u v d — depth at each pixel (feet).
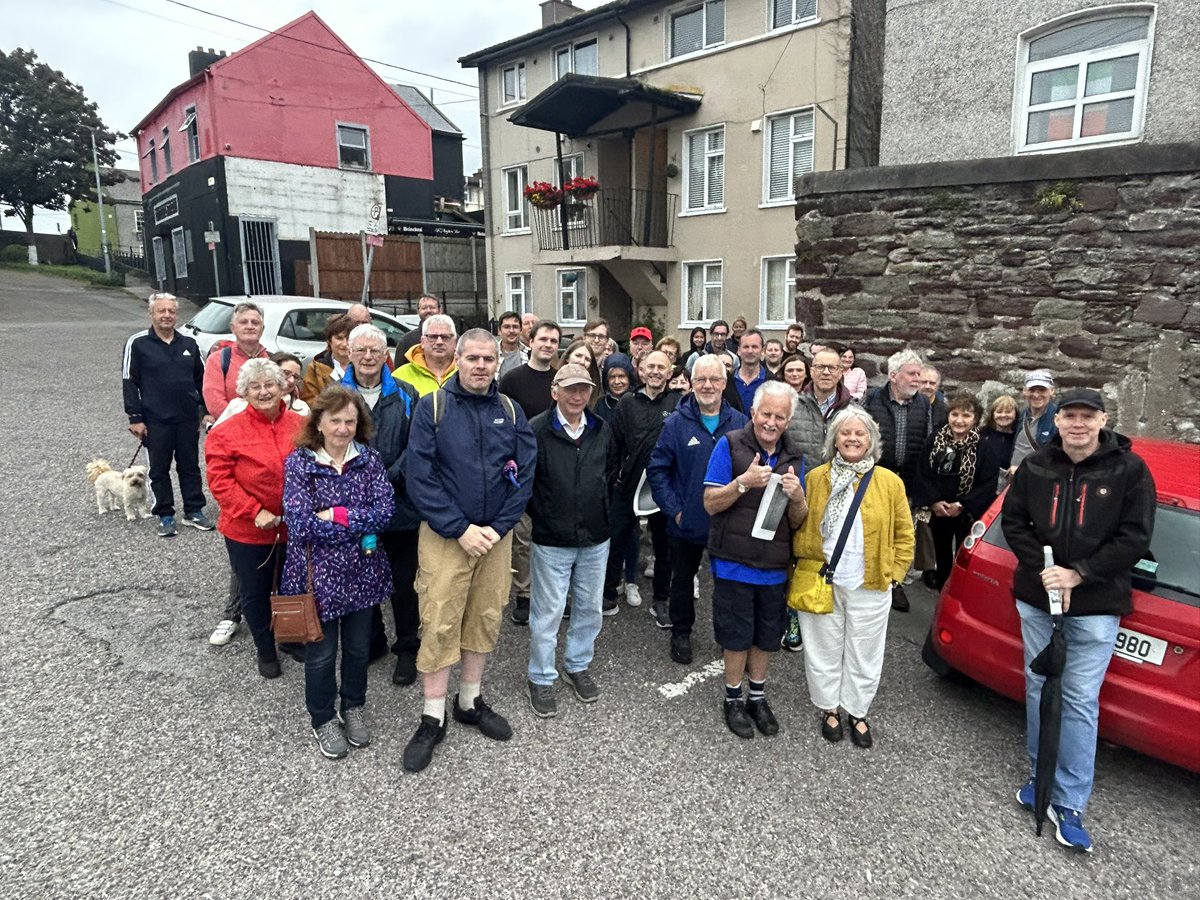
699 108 49.32
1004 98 23.50
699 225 50.60
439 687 10.80
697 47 49.67
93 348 50.21
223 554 17.85
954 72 24.22
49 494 21.77
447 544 10.47
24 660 12.87
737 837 9.32
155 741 10.83
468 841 9.10
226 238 65.67
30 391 35.78
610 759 10.85
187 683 12.39
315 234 61.21
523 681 13.07
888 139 25.67
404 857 8.80
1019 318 21.47
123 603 15.15
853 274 24.21
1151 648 9.73
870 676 11.16
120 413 32.07
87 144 120.37
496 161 63.93
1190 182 18.76
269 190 67.82
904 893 8.52
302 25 68.44
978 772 10.77
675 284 52.60
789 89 44.80
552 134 59.00
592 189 49.65
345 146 73.46
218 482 11.46
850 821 9.68
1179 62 21.08
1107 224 19.92
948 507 15.96
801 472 11.32
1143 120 21.81
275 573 12.18
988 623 11.39
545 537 11.48
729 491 10.91
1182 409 19.44
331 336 14.01
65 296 84.38
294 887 8.31
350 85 72.59
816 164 44.01
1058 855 9.19
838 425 10.91
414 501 10.32
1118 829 9.69
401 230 77.20
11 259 115.44
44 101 116.06
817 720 12.10
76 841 8.86
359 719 11.05
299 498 9.98
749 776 10.55
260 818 9.37
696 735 11.53
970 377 22.39
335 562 10.25
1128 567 9.14
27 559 17.19
